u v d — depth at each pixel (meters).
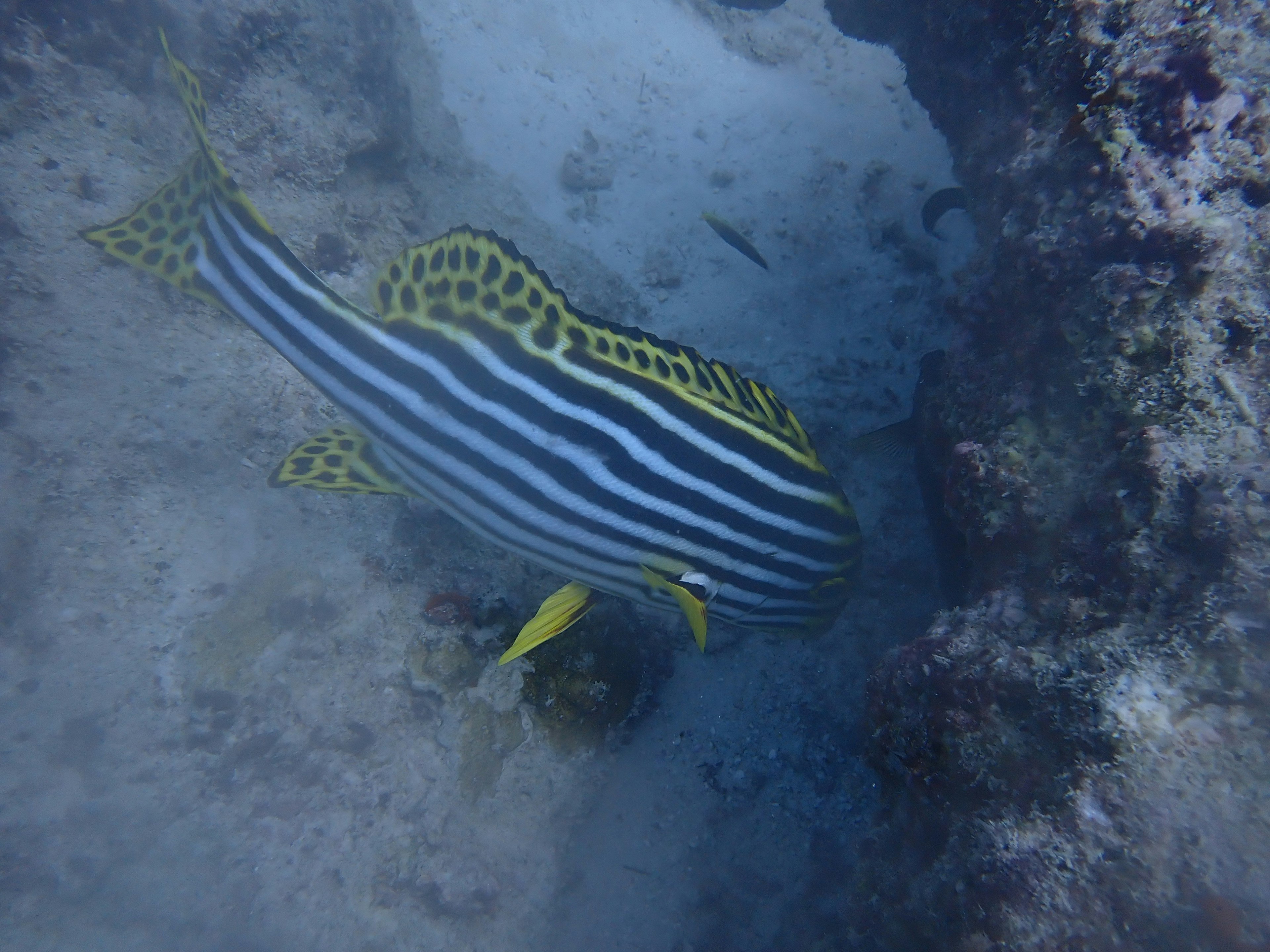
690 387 0.41
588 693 0.53
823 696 0.59
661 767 0.57
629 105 0.80
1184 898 0.29
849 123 0.79
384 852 0.49
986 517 0.41
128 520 0.49
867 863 0.40
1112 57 0.39
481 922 0.51
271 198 0.57
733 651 0.61
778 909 0.53
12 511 0.46
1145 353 0.37
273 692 0.49
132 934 0.45
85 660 0.47
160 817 0.47
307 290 0.40
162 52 0.53
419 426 0.41
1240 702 0.30
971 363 0.46
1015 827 0.32
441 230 0.67
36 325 0.49
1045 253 0.40
